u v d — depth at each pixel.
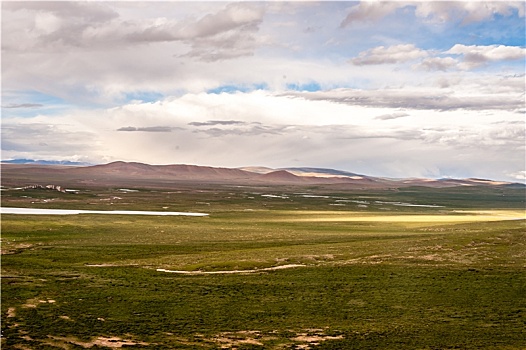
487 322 50.38
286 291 62.00
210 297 59.25
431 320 51.31
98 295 59.31
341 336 46.53
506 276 66.69
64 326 47.78
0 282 64.31
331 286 64.12
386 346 43.75
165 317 51.66
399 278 67.25
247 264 77.00
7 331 45.62
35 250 91.56
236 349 42.69
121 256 87.31
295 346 43.66
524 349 42.66
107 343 43.56
